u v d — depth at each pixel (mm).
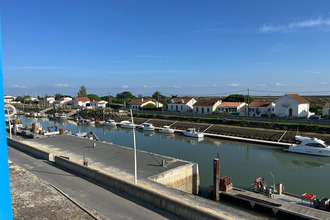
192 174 25109
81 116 97438
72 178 19438
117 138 55625
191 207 12430
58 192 13266
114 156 28703
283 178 28375
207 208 15336
